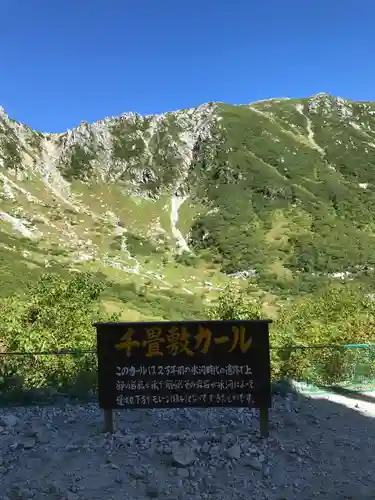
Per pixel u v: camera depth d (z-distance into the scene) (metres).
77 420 7.37
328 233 124.81
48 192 154.88
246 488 5.33
